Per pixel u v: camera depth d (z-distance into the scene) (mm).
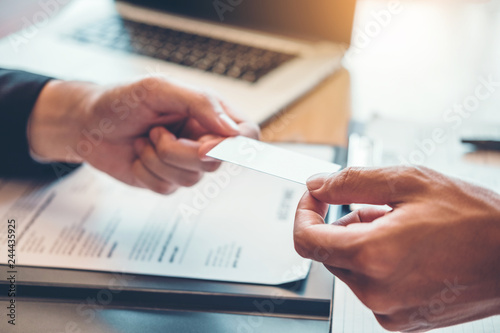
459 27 1060
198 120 580
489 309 385
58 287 465
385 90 833
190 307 457
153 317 445
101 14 1010
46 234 538
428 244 358
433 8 1155
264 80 786
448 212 365
